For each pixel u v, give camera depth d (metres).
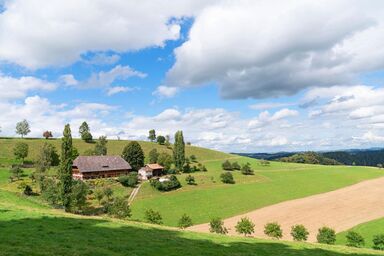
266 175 189.75
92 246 29.94
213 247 35.84
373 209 125.19
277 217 116.56
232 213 121.88
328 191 161.75
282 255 36.22
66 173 100.81
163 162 185.38
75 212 104.62
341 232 97.81
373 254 43.59
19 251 25.48
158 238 37.00
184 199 134.62
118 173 171.88
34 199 106.25
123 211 99.69
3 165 168.88
